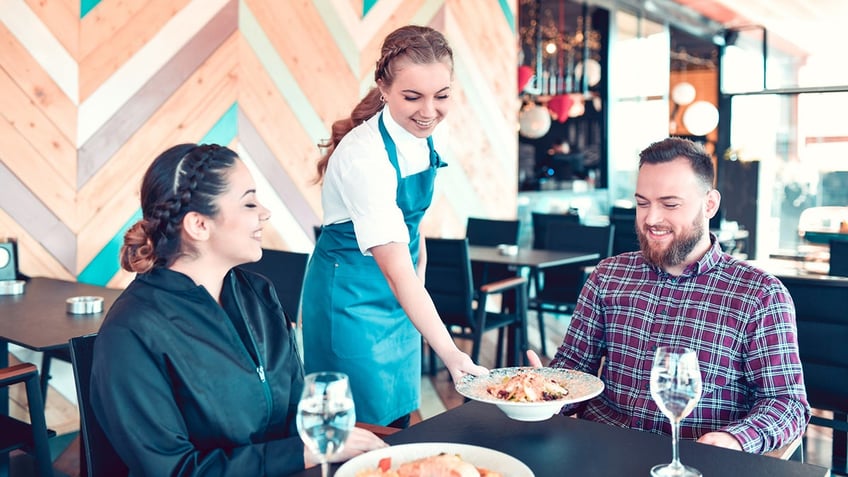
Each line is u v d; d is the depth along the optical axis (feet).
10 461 10.36
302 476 4.32
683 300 6.20
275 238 14.85
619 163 32.71
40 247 11.67
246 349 4.95
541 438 4.82
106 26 12.17
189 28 13.23
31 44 11.39
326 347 7.30
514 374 5.54
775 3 26.37
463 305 13.08
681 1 28.14
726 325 6.00
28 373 7.20
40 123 11.56
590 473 4.26
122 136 12.46
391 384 7.50
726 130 28.81
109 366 4.43
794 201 26.81
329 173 6.84
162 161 4.71
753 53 28.55
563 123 31.68
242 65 14.06
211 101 13.62
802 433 5.67
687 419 6.04
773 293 5.92
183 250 4.79
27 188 11.49
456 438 4.83
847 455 9.37
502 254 15.08
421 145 6.98
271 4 14.47
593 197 28.19
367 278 7.17
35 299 9.57
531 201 24.89
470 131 19.35
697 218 6.07
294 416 5.36
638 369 6.29
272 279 10.16
